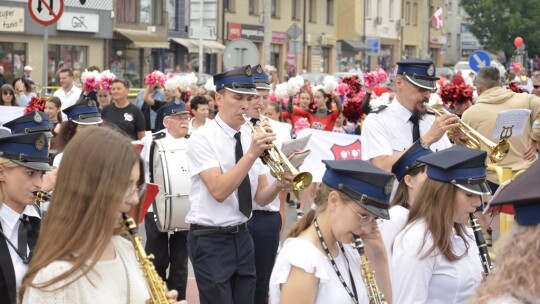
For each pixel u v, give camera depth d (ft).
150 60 143.95
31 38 119.14
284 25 178.50
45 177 18.53
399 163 18.93
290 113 51.11
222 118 23.25
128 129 43.39
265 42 141.28
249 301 23.52
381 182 14.15
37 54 120.16
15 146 16.61
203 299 23.17
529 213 10.19
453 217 16.56
